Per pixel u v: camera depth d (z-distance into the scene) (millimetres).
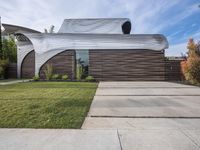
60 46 18547
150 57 18219
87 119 5289
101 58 18375
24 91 10094
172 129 4465
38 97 8297
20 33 19391
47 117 5328
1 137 3992
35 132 4262
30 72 20750
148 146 3576
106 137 3998
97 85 13641
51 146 3586
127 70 18266
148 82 16406
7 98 8023
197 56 14078
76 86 12688
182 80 17453
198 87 12398
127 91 10594
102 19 23578
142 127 4625
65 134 4156
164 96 8961
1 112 5777
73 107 6500
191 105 7016
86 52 18625
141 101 7777
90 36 18531
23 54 20844
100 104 7195
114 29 23109
